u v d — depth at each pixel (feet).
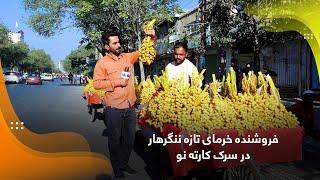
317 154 27.48
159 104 20.79
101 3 86.99
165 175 20.30
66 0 112.68
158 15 85.05
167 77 22.11
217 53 94.38
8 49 279.90
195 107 19.10
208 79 102.73
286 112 19.36
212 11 53.21
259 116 18.95
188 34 73.67
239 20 51.26
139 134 30.55
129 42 94.73
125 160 23.39
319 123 27.99
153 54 23.67
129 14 81.41
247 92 20.35
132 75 23.52
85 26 106.22
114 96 22.84
